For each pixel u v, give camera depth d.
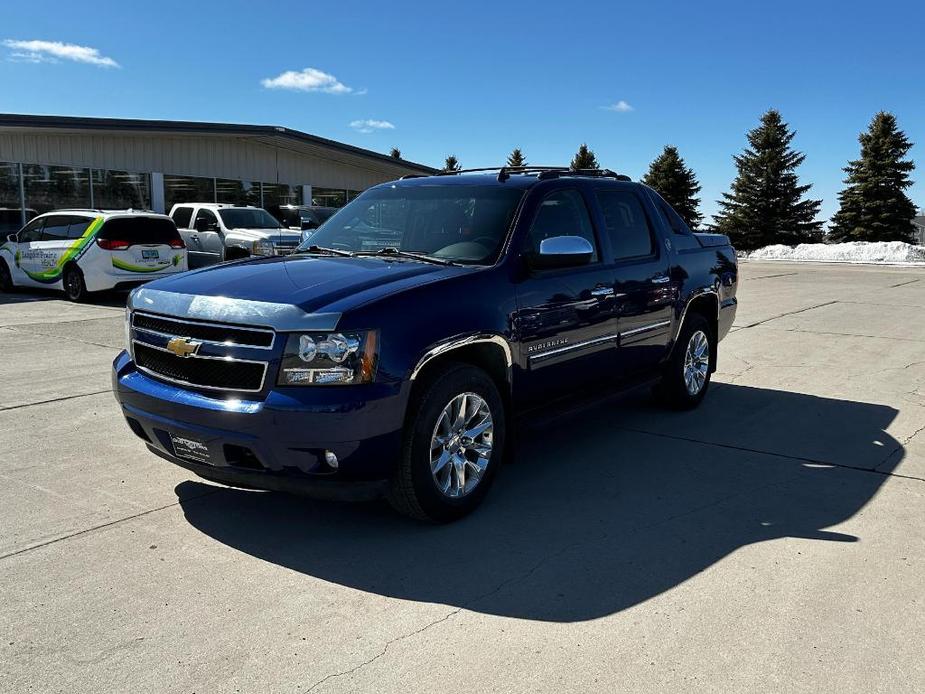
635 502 4.35
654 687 2.63
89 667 2.72
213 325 3.63
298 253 4.84
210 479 3.82
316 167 25.64
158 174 21.03
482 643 2.90
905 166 51.59
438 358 3.91
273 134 22.19
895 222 52.12
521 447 5.39
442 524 4.00
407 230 4.80
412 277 3.99
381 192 5.28
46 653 2.80
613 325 5.14
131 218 13.91
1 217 17.94
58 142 18.81
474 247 4.46
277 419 3.41
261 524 3.98
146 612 3.10
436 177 5.25
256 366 3.50
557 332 4.60
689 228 6.48
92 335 10.00
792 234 57.94
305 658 2.79
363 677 2.68
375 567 3.52
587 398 5.05
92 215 13.71
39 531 3.85
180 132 20.30
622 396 5.43
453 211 4.76
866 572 3.49
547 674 2.70
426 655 2.82
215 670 2.71
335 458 3.48
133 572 3.44
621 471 4.88
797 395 6.98
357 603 3.19
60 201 19.02
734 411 6.39
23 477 4.61
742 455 5.22
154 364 3.91
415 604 3.19
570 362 4.77
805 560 3.61
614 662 2.78
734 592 3.30
